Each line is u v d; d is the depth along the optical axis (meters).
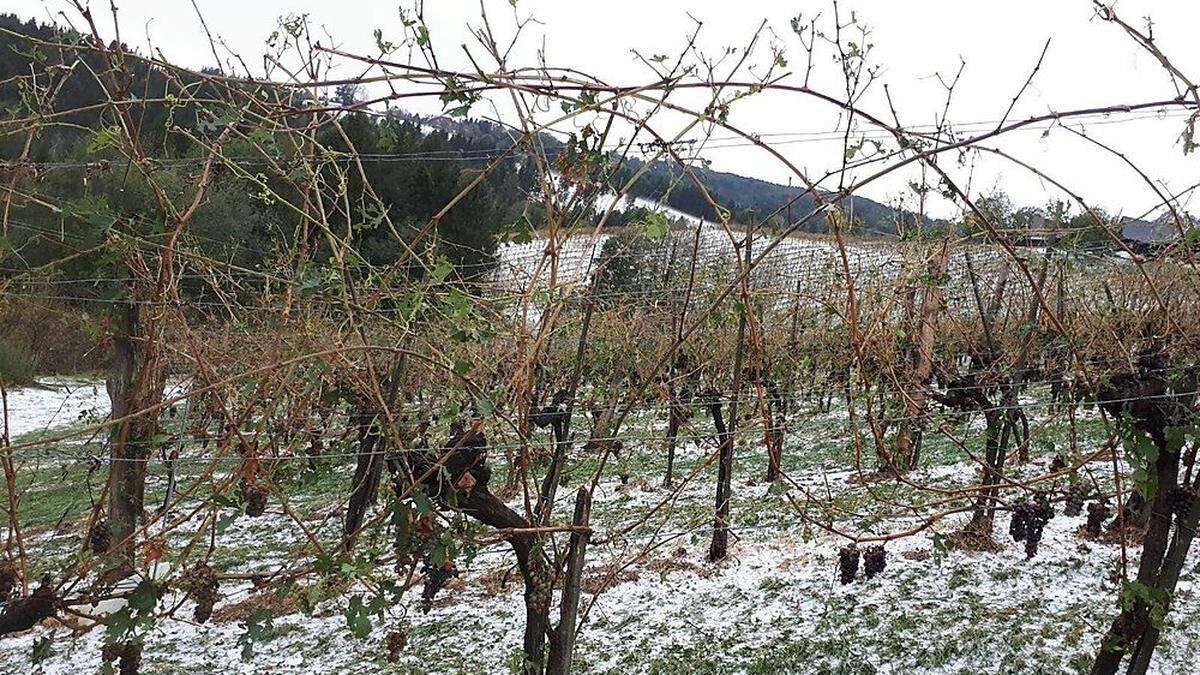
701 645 6.64
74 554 3.89
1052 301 6.26
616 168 3.31
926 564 7.62
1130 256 3.85
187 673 6.86
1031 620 6.46
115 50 3.21
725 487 7.92
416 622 7.54
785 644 6.51
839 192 3.40
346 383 4.23
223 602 8.16
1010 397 6.38
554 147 3.66
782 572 7.86
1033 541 6.96
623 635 6.99
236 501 3.63
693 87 3.13
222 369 4.93
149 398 4.22
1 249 3.63
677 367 7.83
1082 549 7.57
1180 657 5.70
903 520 8.56
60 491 8.96
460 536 3.73
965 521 8.38
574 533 4.10
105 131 3.32
